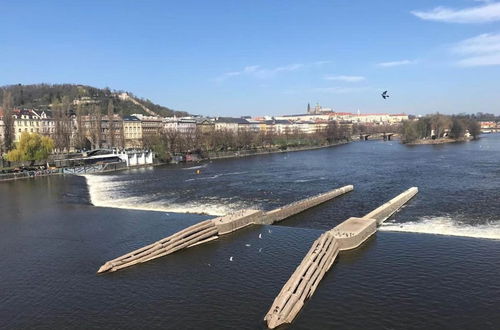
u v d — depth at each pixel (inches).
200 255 2556.6
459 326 1657.2
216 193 4940.9
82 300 1994.3
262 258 2458.2
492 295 1893.5
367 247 2571.4
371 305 1834.4
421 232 2859.3
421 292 1945.1
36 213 4003.4
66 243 2933.1
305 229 3056.1
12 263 2539.4
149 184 5925.2
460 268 2201.0
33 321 1809.8
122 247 2802.7
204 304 1899.6
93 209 4133.9
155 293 2037.4
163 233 3125.0
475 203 3774.6
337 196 4441.4
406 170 6515.8
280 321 1673.2
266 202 4296.3
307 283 1947.6
